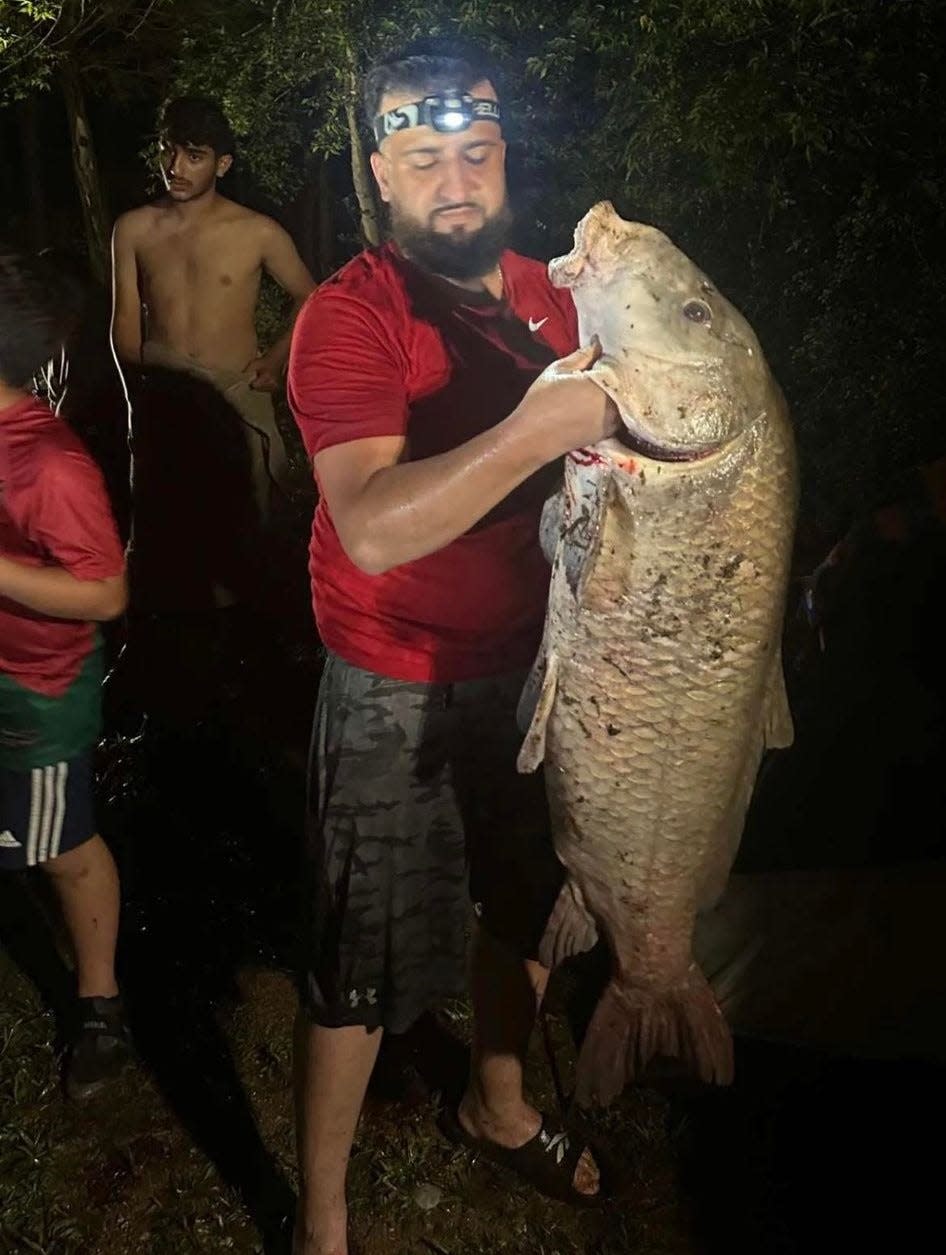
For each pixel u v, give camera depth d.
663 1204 2.84
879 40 5.38
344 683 2.26
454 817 2.35
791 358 5.98
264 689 4.70
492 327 2.14
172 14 7.64
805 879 3.32
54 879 2.96
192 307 4.59
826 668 3.40
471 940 2.80
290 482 6.23
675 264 1.71
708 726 1.90
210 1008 3.34
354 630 2.22
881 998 3.06
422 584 2.18
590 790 1.99
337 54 6.10
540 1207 2.84
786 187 5.76
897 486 3.25
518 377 2.16
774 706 2.01
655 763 1.93
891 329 5.61
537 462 1.68
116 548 2.72
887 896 3.18
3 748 2.77
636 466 1.72
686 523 1.76
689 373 1.69
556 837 2.10
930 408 5.51
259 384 4.70
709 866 2.06
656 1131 3.00
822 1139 2.98
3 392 2.62
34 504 2.62
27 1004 3.31
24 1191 2.83
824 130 5.17
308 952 2.39
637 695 1.89
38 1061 3.15
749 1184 2.88
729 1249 2.75
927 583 3.18
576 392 1.66
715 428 1.70
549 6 5.77
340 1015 2.37
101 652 2.90
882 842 3.34
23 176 10.98
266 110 6.89
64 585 2.64
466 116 1.98
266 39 6.42
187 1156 2.95
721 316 1.73
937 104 5.42
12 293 2.56
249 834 3.94
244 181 9.67
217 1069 3.17
